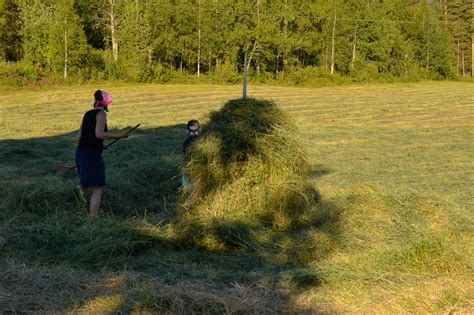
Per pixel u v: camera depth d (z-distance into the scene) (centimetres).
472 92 4594
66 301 371
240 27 4897
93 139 621
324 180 960
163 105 2928
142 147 1286
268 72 5088
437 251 488
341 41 5544
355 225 588
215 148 617
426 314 375
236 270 468
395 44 6009
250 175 610
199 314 356
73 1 3928
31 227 541
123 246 493
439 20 7500
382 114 2881
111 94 3284
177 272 443
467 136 1867
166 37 4456
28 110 2562
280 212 604
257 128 628
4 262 454
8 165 990
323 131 1948
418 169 1152
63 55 3744
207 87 3934
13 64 3550
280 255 505
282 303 378
